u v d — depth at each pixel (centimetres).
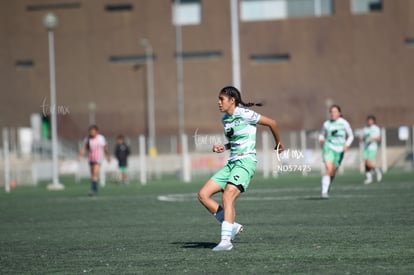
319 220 5166
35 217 6306
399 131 16950
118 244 4194
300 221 5144
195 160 16175
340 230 4500
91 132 9275
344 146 7362
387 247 3694
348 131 7375
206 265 3294
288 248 3756
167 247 3981
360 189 8669
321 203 6694
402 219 5072
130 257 3644
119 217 6019
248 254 3578
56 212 6781
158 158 17450
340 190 8575
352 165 16150
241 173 3706
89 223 5591
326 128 7381
